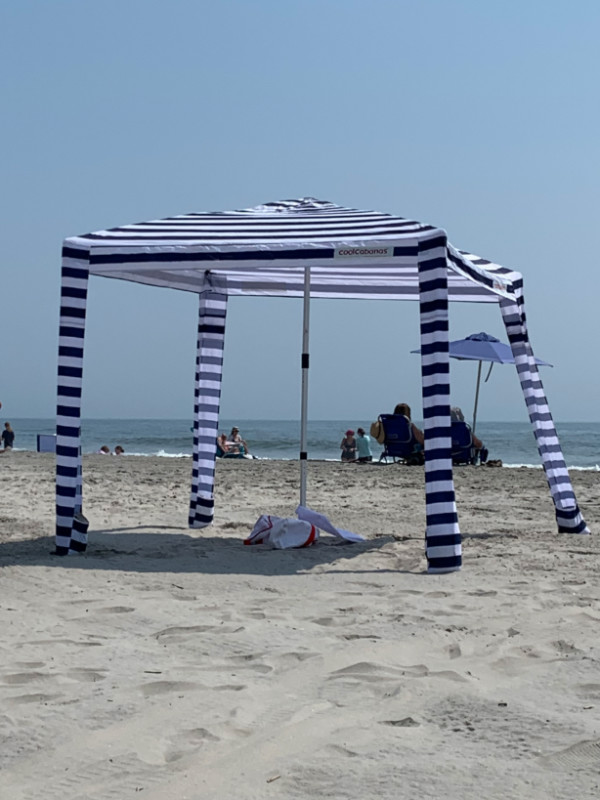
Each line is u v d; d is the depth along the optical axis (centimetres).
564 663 427
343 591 605
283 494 1298
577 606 555
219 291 974
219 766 300
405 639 475
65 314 744
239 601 570
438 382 696
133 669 414
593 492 1387
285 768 298
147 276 926
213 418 952
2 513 1022
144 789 281
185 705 362
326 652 446
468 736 329
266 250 738
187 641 468
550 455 899
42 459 2169
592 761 302
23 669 410
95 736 326
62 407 744
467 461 1989
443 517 685
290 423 16175
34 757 307
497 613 536
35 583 615
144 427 12419
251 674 411
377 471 1762
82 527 747
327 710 360
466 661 436
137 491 1316
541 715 350
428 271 703
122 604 550
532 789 280
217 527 938
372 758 307
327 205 935
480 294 951
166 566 693
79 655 438
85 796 276
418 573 678
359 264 741
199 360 962
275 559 732
